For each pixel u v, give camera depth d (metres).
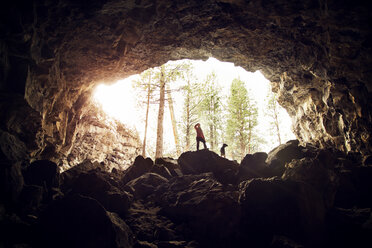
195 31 11.68
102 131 22.69
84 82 13.07
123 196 7.79
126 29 10.39
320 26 10.09
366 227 6.23
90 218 5.70
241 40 12.48
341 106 12.48
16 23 6.70
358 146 12.03
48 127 10.73
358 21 8.70
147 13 9.77
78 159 19.91
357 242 6.18
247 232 6.99
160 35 11.76
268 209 7.01
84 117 19.16
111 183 9.06
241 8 9.99
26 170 7.62
